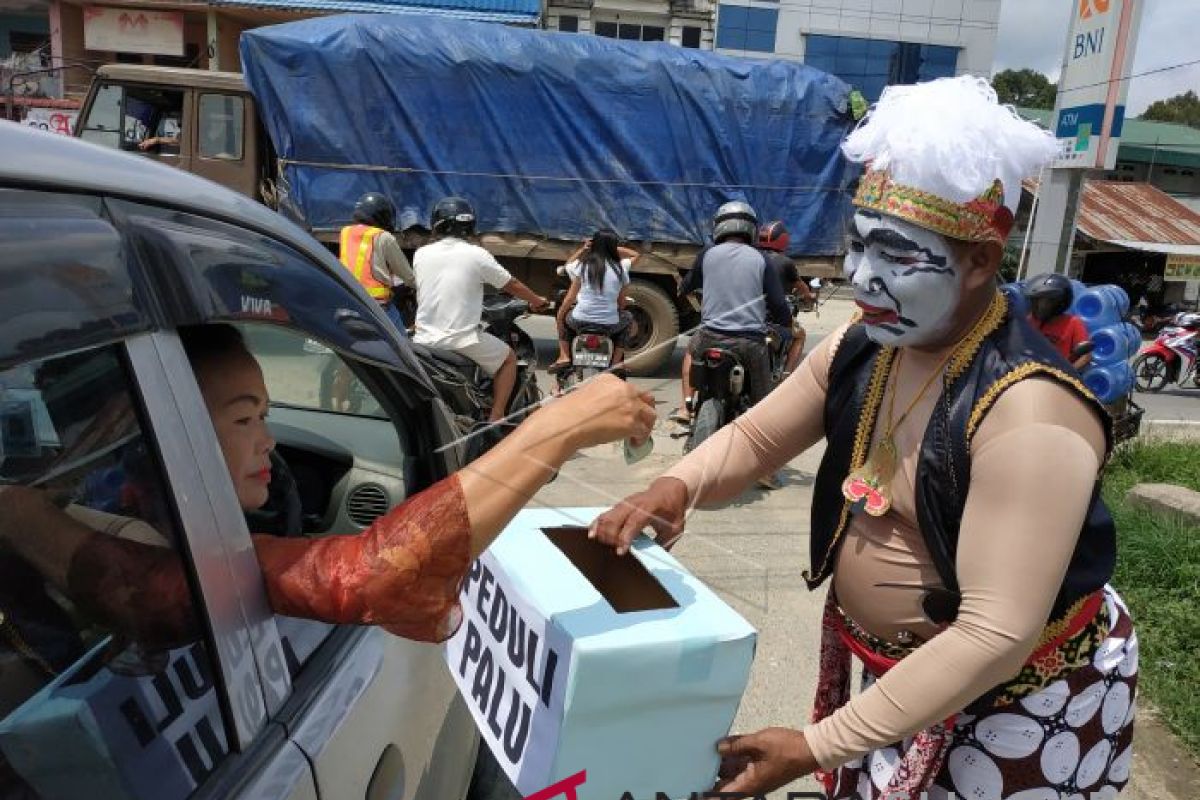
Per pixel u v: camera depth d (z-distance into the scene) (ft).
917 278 3.67
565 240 25.21
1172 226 63.62
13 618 2.94
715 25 59.52
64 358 2.95
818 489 4.53
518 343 18.86
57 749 2.89
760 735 3.97
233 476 4.17
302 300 4.58
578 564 4.77
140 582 3.22
